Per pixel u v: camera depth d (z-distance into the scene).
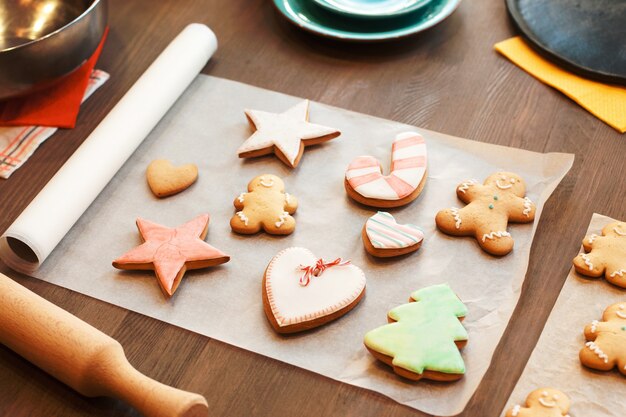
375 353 0.91
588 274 0.97
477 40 1.25
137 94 1.12
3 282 0.92
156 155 1.11
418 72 1.21
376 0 1.26
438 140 1.11
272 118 1.12
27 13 1.22
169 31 1.28
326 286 0.96
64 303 0.97
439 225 1.02
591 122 1.13
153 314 0.96
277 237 1.02
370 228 1.00
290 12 1.25
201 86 1.20
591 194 1.05
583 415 0.88
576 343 0.92
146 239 1.00
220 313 0.96
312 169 1.09
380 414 0.89
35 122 1.15
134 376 0.87
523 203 1.02
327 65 1.22
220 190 1.07
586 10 1.23
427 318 0.93
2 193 1.08
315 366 0.92
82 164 1.05
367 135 1.12
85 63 1.21
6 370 0.93
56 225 1.00
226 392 0.90
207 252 0.99
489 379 0.90
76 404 0.90
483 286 0.97
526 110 1.15
